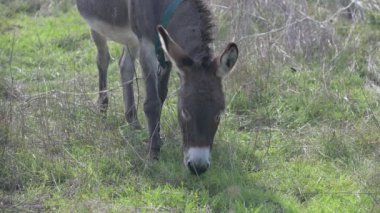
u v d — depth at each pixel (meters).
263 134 7.91
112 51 10.76
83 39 11.48
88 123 7.56
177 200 6.24
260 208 6.04
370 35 10.73
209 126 6.19
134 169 6.88
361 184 6.66
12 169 6.60
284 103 8.64
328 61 9.86
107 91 8.23
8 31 11.84
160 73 7.43
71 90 8.72
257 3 10.52
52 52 10.85
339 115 8.30
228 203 6.19
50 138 7.15
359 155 7.29
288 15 10.46
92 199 6.19
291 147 7.57
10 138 7.11
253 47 9.57
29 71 9.90
